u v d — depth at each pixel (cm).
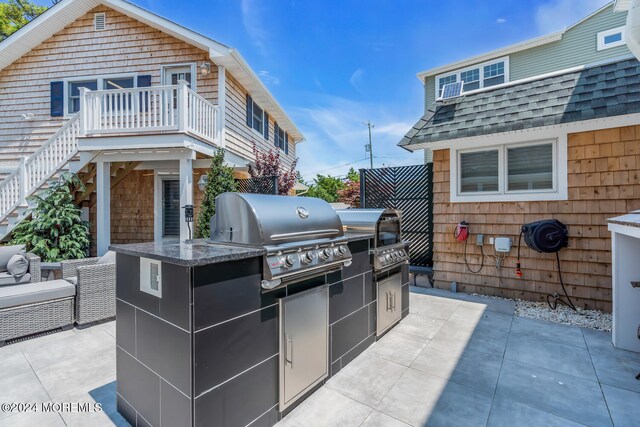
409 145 520
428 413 219
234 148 823
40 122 804
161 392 185
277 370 214
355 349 299
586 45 912
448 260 524
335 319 270
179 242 256
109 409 227
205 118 688
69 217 612
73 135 671
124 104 779
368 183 615
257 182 696
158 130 611
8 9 1289
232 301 185
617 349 311
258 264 202
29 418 215
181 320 169
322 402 233
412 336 347
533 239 423
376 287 333
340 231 277
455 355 303
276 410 213
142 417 201
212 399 173
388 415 217
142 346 201
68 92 798
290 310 221
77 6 775
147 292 196
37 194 629
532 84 452
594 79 403
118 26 782
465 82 1084
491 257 487
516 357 298
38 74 809
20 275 440
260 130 1039
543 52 964
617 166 398
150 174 830
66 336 353
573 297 428
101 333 362
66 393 245
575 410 221
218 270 178
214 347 175
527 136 451
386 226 359
